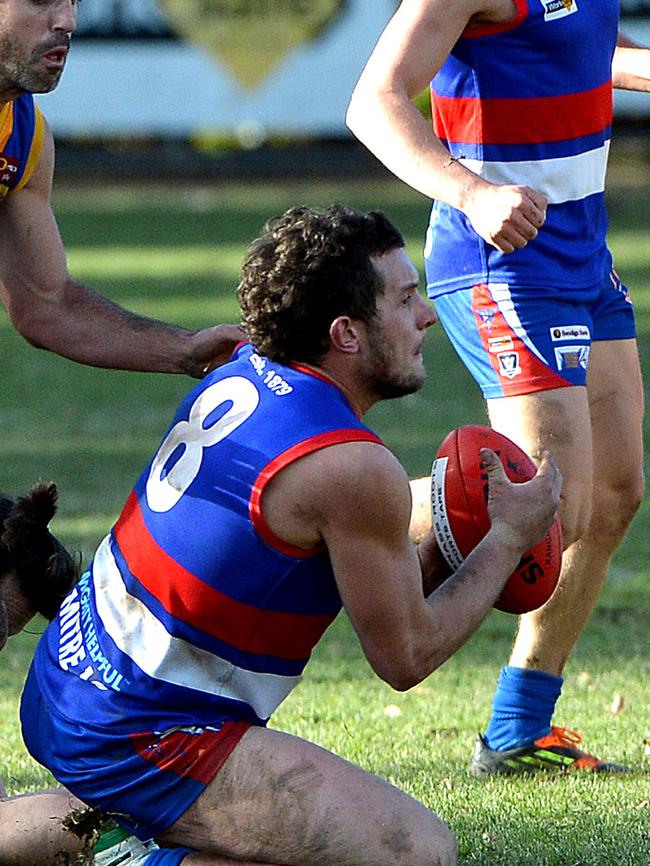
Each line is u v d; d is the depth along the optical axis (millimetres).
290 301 12109
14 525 14086
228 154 115688
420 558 13586
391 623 11961
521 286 16266
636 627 23406
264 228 12531
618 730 18391
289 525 11750
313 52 102875
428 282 17266
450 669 21750
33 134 15484
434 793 16062
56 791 13914
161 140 116375
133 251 80000
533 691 16969
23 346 57188
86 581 12922
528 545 12945
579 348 16312
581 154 16531
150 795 12188
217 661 12070
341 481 11602
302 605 12070
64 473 34719
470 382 47781
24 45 13922
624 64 18531
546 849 14281
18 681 21469
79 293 15898
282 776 11914
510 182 16438
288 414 11969
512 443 13750
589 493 16203
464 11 15609
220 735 12078
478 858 14117
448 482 13297
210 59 102750
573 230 16547
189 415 12633
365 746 17844
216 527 11883
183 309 58000
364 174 113375
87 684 12359
